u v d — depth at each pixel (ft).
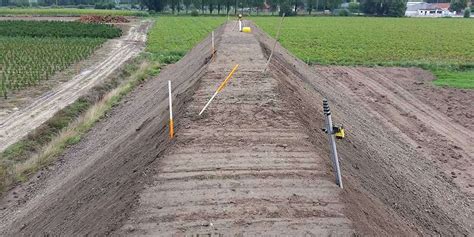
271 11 360.48
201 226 25.02
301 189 28.84
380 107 78.64
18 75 96.73
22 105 74.69
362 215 27.63
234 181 29.76
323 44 153.79
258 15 334.65
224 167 31.58
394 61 121.29
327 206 27.04
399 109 77.92
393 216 32.24
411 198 40.16
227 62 63.72
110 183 34.83
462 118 73.20
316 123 45.03
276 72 57.93
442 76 103.81
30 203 42.80
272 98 45.44
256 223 25.30
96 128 64.85
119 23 247.09
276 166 31.76
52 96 80.59
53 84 89.97
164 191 28.50
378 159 46.85
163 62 117.80
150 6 356.38
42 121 66.54
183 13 347.97
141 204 27.09
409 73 107.76
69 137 59.67
